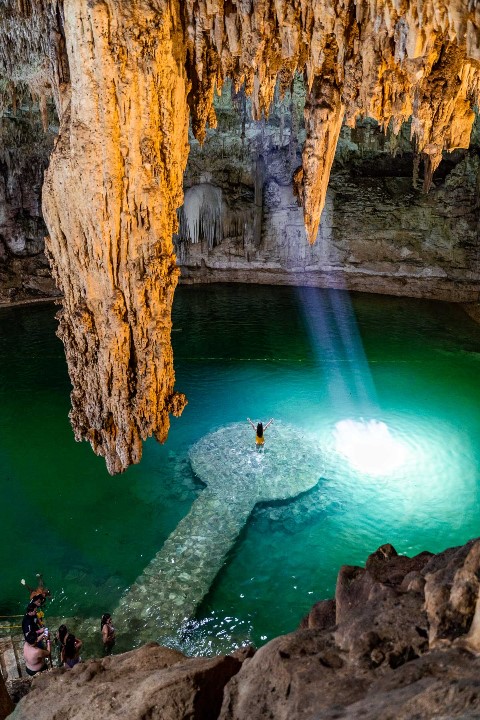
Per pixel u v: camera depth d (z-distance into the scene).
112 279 5.89
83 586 8.01
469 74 6.15
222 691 2.26
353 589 2.66
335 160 20.72
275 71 6.10
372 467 10.74
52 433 12.03
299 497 9.84
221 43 5.59
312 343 16.95
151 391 6.26
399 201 20.08
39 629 6.20
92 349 6.18
